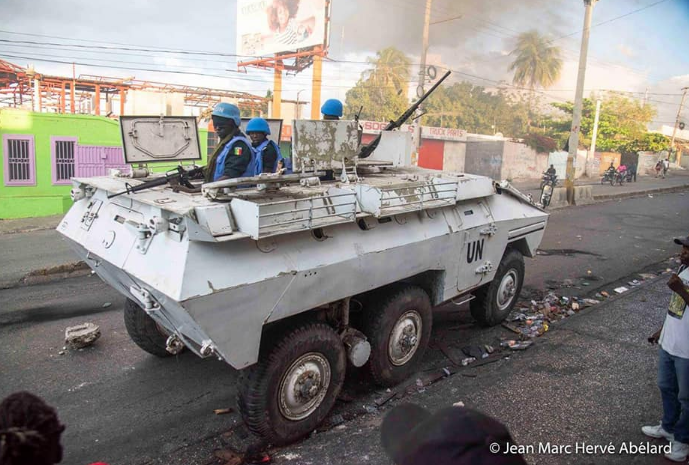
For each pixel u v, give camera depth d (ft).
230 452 11.14
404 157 18.15
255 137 14.62
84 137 46.88
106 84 73.82
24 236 35.70
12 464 4.24
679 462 10.36
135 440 11.60
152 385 14.16
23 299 21.18
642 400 12.84
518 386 13.64
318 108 84.84
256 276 10.00
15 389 13.73
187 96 86.84
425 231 13.93
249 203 9.50
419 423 4.49
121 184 12.95
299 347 10.90
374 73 88.99
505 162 100.12
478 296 17.72
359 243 12.12
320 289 11.19
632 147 121.80
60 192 46.37
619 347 16.10
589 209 50.75
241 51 94.22
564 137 112.98
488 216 16.38
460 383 14.05
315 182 11.89
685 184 84.58
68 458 10.89
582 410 12.39
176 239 9.75
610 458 10.52
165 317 10.42
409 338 14.01
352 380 14.47
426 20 56.65
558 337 17.01
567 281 24.29
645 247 32.14
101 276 13.76
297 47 84.69
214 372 14.97
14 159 43.86
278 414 10.94
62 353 16.02
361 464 10.53
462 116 106.42
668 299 20.84
